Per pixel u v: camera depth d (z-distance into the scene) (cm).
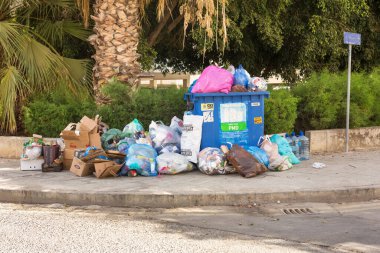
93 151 1055
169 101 1273
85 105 1270
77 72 1345
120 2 1298
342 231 791
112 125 1259
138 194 922
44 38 1415
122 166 1059
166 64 2133
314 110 1386
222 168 1072
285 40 1830
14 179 1032
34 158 1108
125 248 703
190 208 915
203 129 1125
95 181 1018
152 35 1680
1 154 1242
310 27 1659
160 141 1122
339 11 1695
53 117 1253
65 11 1434
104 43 1305
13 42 1236
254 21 1627
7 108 1188
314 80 1416
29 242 725
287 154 1166
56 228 793
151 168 1061
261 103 1161
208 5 1225
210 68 1134
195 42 1770
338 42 1780
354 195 973
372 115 1489
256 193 941
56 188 962
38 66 1241
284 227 810
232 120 1139
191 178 1048
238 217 863
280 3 1600
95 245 714
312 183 1010
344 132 1380
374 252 701
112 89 1259
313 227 811
